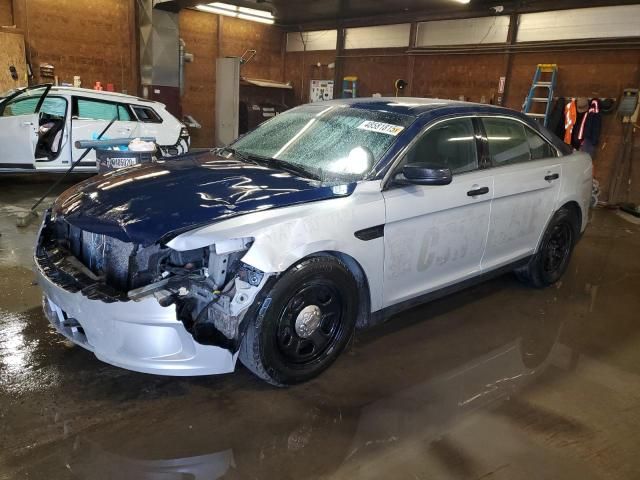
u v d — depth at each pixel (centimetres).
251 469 223
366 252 289
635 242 672
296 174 316
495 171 370
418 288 333
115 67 1178
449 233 339
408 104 363
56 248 300
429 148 335
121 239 245
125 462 223
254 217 256
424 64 1166
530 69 991
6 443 230
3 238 523
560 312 419
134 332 242
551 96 941
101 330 246
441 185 303
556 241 455
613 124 899
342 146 333
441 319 392
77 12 1099
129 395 272
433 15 1123
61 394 269
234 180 297
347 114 366
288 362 277
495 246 383
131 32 1184
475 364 326
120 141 493
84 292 249
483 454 241
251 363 266
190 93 1347
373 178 300
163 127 869
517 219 394
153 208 261
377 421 261
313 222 265
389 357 328
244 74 1441
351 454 236
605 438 258
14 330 334
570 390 301
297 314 271
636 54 858
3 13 1020
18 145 724
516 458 239
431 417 267
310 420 259
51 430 241
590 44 898
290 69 1506
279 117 408
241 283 249
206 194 275
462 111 362
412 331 369
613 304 443
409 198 308
